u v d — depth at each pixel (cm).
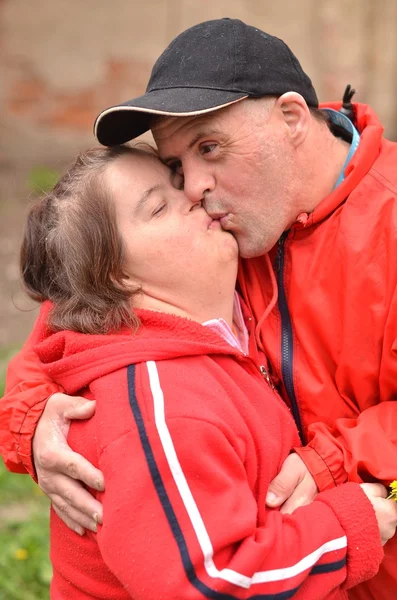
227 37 232
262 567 194
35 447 232
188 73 229
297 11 919
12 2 901
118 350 214
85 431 223
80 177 237
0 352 596
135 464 193
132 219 228
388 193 237
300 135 237
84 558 223
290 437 232
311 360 242
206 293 230
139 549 188
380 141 252
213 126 226
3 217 802
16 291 693
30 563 393
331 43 927
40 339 247
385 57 931
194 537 187
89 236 227
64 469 219
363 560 208
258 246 239
